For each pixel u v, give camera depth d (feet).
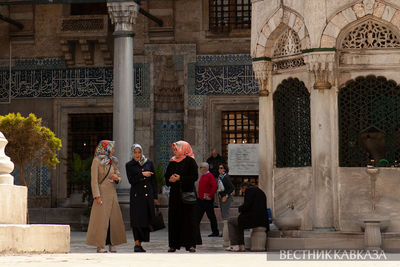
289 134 39.45
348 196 36.96
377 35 37.32
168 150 75.05
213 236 54.39
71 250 38.81
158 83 74.95
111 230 36.50
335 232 36.58
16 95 77.36
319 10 37.11
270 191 39.99
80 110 76.79
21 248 28.73
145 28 75.36
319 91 37.24
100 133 77.10
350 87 37.65
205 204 54.24
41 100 77.15
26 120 53.78
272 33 39.63
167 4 75.20
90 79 76.59
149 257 27.12
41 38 77.25
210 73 74.38
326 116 37.17
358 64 37.37
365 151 37.40
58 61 77.05
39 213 72.18
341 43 37.42
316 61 37.06
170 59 75.05
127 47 64.08
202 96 74.33
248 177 72.95
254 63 40.34
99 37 75.20
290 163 39.40
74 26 75.56
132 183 36.83
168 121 75.36
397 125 37.11
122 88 63.87
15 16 77.56
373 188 36.70
